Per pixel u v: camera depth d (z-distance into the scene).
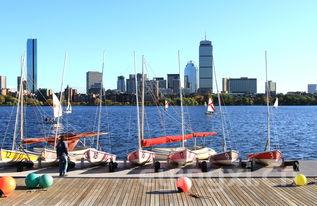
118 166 27.70
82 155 32.12
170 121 115.62
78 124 101.44
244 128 95.75
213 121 119.75
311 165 27.78
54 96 33.59
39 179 21.53
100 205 18.39
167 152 30.75
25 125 94.56
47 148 32.41
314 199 19.22
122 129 87.12
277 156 26.95
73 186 22.09
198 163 27.33
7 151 26.97
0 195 19.83
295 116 156.75
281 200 19.06
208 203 18.61
